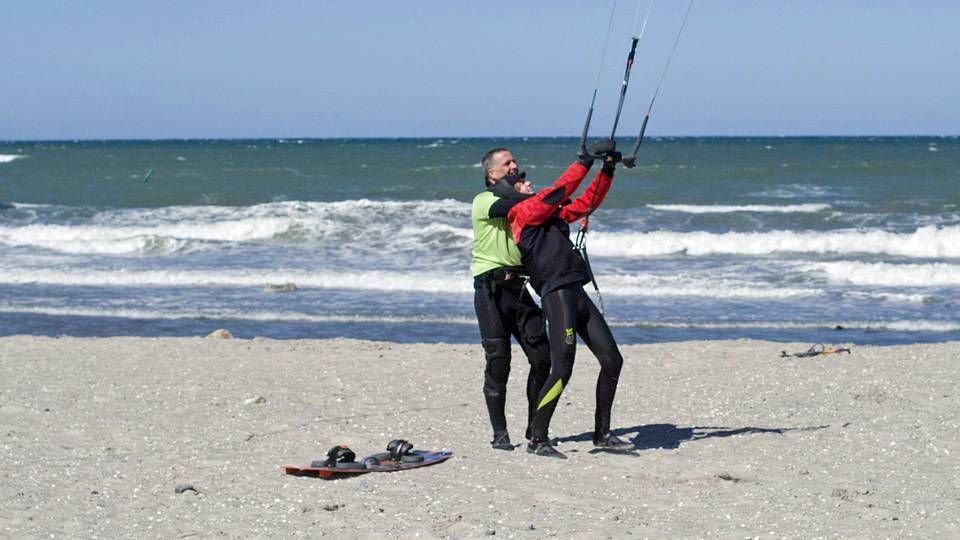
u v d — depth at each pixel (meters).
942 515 20.20
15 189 136.38
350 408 31.50
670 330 53.75
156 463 25.22
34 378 36.84
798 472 23.55
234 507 21.56
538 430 24.98
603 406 25.14
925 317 57.12
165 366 39.34
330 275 70.25
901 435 26.70
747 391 33.09
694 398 32.28
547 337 25.20
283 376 37.09
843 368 36.75
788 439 26.56
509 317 25.11
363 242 87.00
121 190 136.38
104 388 34.97
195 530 20.11
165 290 66.81
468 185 146.62
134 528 20.33
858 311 59.03
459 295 64.69
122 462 25.39
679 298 63.50
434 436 27.64
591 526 19.80
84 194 131.12
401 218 100.06
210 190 136.75
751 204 115.06
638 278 69.00
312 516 20.81
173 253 83.81
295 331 53.44
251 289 67.00
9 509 21.56
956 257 80.12
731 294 64.69
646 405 31.50
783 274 71.94
